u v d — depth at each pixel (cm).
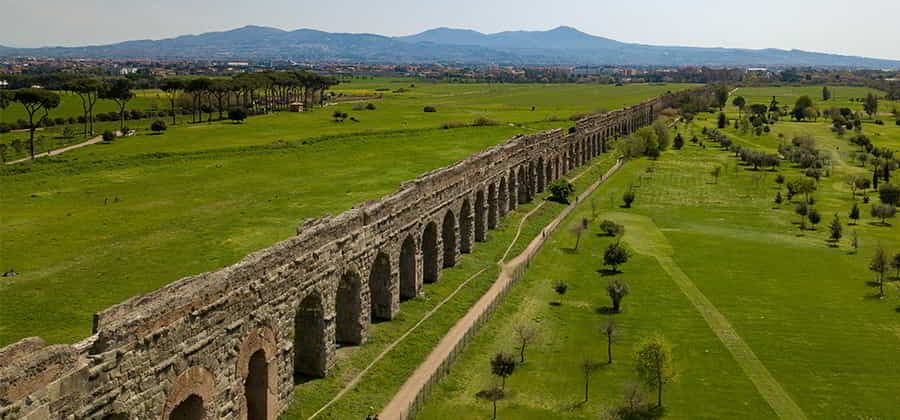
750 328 6031
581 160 14738
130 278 6131
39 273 6250
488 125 18188
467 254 7681
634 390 4644
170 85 19538
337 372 4594
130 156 12269
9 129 16400
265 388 3831
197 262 6619
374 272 5547
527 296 6600
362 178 11094
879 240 9262
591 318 6156
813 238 9362
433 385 4675
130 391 2858
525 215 9781
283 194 9831
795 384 5009
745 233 9594
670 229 9700
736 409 4606
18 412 2391
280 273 3884
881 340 5838
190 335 3178
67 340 4734
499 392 4656
